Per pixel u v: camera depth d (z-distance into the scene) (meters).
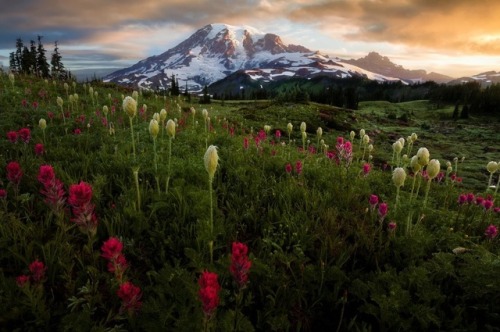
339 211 5.11
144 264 3.63
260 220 4.66
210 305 1.98
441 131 72.38
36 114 11.34
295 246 3.78
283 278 3.23
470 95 138.00
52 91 20.08
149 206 4.41
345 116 55.56
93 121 11.41
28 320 2.68
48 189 3.29
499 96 123.69
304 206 5.25
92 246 3.42
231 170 6.67
